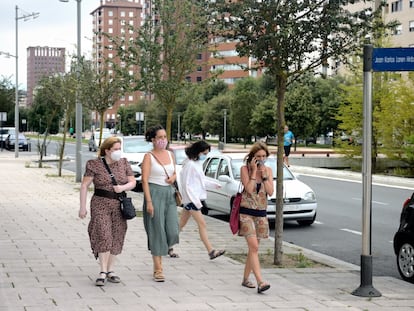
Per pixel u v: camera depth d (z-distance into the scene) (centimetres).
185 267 918
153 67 1673
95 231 793
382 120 3169
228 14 1018
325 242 1294
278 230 975
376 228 1476
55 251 1021
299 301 732
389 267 1042
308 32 954
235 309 686
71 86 2530
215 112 8456
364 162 778
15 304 684
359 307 713
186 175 1003
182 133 9975
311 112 6162
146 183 819
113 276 804
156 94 1738
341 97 3534
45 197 1909
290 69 1011
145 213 829
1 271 860
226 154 1667
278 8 947
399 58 768
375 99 3266
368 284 775
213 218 1517
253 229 772
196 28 1481
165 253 816
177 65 1689
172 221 823
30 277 823
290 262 1002
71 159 4519
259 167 779
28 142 5922
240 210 778
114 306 684
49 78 3328
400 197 2144
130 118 10844
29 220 1398
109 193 797
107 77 2314
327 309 699
